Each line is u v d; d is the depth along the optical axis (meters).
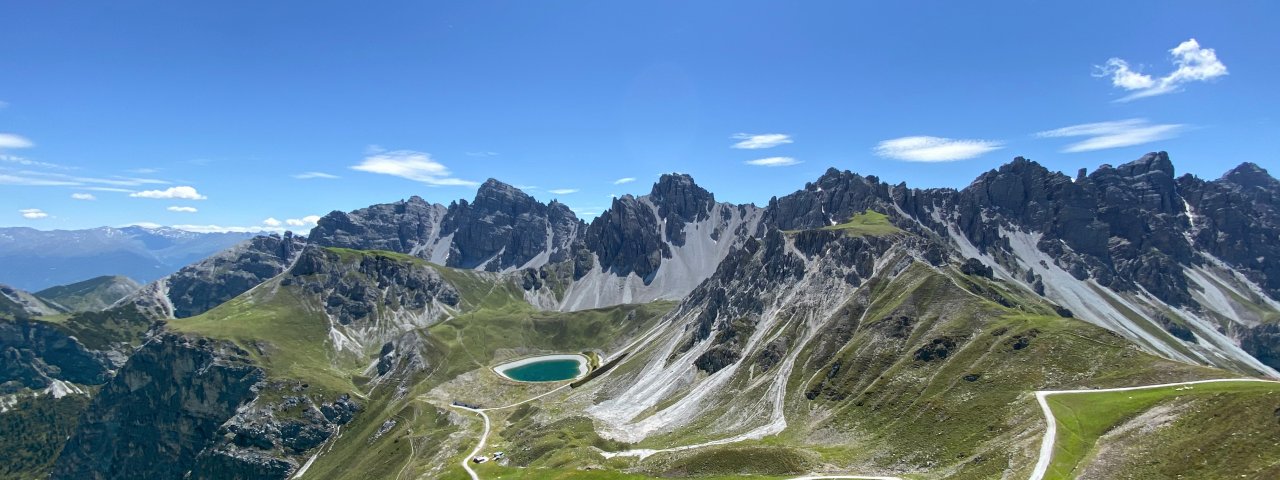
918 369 197.12
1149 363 154.75
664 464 172.38
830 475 148.00
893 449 158.75
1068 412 141.62
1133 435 122.19
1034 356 175.75
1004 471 125.44
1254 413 109.12
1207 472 103.31
